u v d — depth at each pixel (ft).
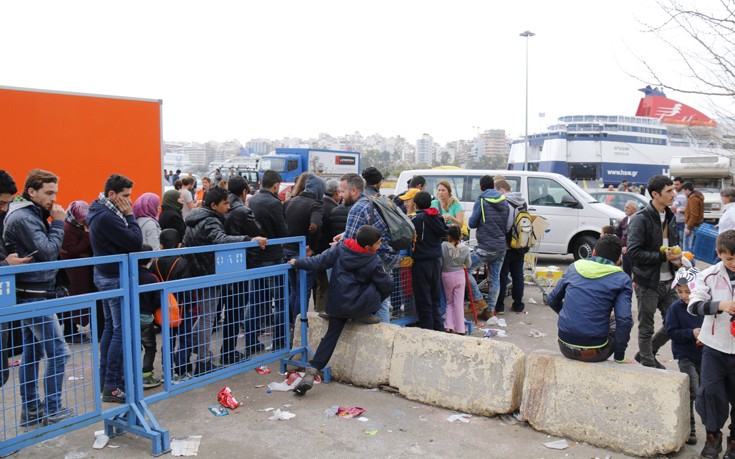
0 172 14.21
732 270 12.46
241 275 16.37
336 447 13.43
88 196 31.19
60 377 13.28
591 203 39.42
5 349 11.88
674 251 16.53
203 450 13.24
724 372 12.65
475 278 27.76
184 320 15.29
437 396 15.81
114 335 14.87
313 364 16.78
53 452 13.08
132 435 13.98
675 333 14.12
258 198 19.89
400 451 13.25
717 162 71.61
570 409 13.94
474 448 13.43
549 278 31.24
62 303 12.20
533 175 40.68
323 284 23.15
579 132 101.81
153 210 23.07
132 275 13.39
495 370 15.14
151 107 33.45
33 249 14.03
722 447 13.92
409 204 24.40
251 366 17.02
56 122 29.89
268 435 14.01
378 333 17.20
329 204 22.59
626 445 13.21
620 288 13.64
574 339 13.96
